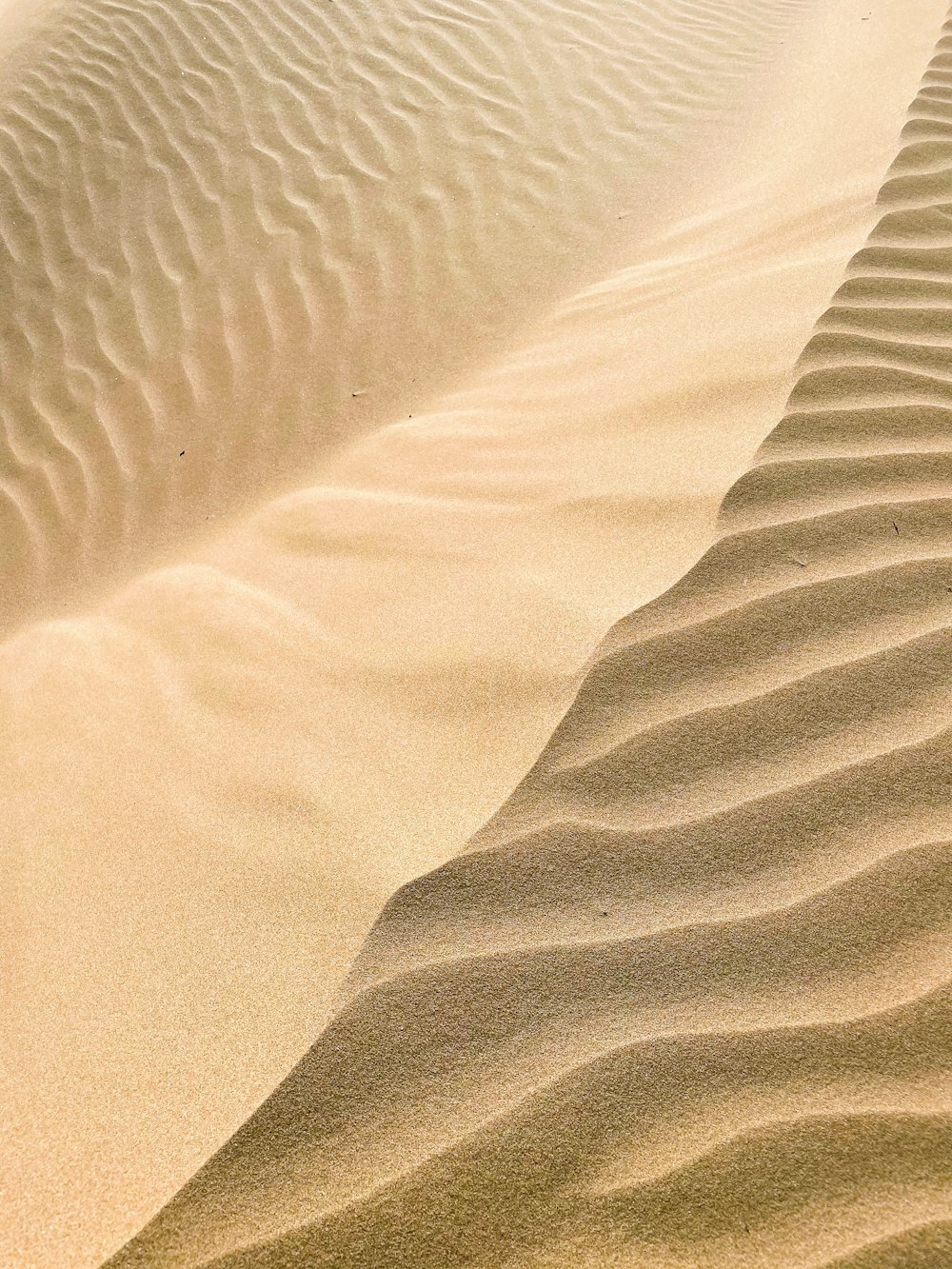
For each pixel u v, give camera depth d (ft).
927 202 12.02
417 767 6.44
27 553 14.49
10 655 11.39
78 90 22.18
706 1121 4.36
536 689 6.72
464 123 20.27
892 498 7.78
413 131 20.17
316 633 8.42
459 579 8.35
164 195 19.74
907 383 9.04
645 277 14.06
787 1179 4.12
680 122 19.58
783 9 23.11
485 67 21.72
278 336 16.70
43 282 18.67
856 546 7.38
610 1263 3.90
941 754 5.92
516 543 8.57
